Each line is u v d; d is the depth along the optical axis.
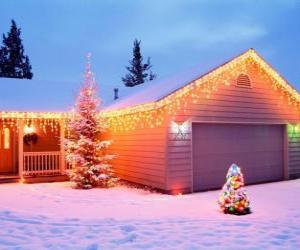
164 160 11.85
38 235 6.52
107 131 16.05
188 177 12.19
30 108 14.95
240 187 8.66
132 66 49.16
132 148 13.98
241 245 6.04
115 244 6.05
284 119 15.16
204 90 12.73
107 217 8.09
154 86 15.49
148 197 11.24
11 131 16.77
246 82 13.96
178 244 6.09
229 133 13.62
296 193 11.88
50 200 10.62
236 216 8.34
